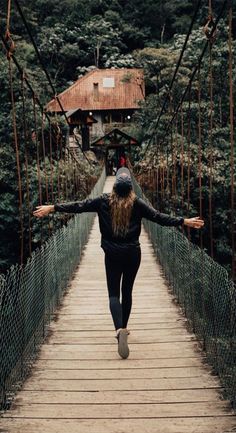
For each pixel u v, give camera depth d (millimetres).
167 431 2369
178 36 29328
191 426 2420
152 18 41062
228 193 14195
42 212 3236
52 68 38656
